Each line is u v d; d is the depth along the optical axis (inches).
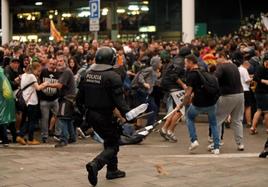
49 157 488.7
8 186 365.7
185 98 494.6
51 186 364.8
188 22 1365.7
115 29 1900.8
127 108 366.3
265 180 379.9
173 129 597.6
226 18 1893.5
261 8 1834.4
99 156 363.3
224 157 481.1
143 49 823.1
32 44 1063.6
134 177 389.7
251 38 1225.4
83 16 1945.1
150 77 634.2
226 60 517.0
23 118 595.2
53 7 2043.6
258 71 614.2
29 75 581.3
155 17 1898.4
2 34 1987.0
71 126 583.2
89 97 369.4
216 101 494.3
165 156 492.1
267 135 628.7
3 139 575.8
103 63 370.9
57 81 585.6
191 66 488.7
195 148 518.9
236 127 524.7
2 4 1966.0
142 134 426.3
